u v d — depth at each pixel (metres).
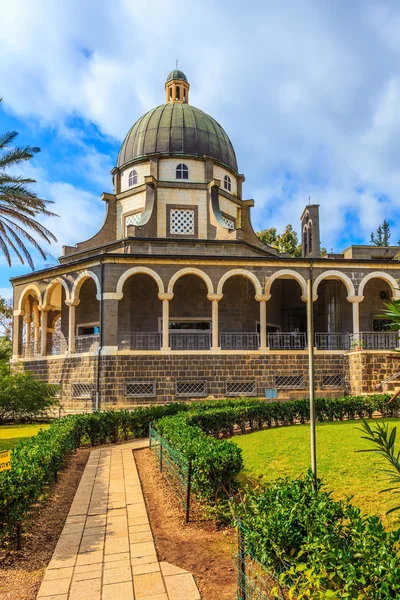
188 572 5.44
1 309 50.00
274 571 4.07
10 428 19.20
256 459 10.65
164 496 8.65
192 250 24.98
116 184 30.55
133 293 25.23
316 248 27.47
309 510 4.25
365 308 26.83
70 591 5.05
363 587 2.95
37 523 7.34
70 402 22.91
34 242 23.55
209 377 22.25
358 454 10.36
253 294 26.66
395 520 6.46
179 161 28.91
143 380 21.78
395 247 27.20
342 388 22.91
